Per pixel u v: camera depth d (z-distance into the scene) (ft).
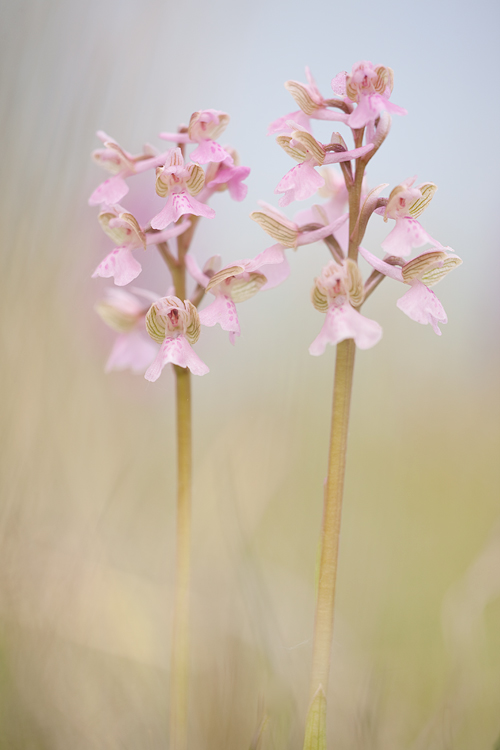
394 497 1.64
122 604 1.31
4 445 1.26
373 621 1.40
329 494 1.12
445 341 2.80
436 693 1.33
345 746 1.25
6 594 1.21
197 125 1.16
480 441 2.20
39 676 1.20
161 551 1.45
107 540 1.36
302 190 1.12
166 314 1.14
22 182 1.32
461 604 1.34
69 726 1.21
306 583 1.44
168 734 1.22
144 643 1.31
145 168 1.19
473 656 1.31
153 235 1.17
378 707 1.20
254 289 1.17
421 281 1.13
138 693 1.27
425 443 2.07
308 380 1.57
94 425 1.47
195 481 1.47
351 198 1.13
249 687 1.24
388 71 1.11
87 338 1.50
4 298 1.29
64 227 1.36
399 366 2.03
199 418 1.95
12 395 1.28
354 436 1.86
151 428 1.67
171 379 1.98
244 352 1.86
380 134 1.11
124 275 1.16
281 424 1.46
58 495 1.34
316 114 1.13
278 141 1.13
